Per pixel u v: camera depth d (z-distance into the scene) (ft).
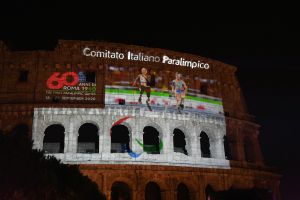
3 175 115.96
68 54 240.53
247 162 268.62
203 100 261.85
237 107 282.56
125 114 234.38
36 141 220.84
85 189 157.89
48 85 233.35
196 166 241.14
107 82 237.86
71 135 224.53
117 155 224.74
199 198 235.61
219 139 259.19
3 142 123.75
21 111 227.40
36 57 239.50
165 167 230.48
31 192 122.01
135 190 220.43
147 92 244.01
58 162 157.69
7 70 236.43
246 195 176.45
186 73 262.06
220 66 280.31
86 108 230.48
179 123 246.68
